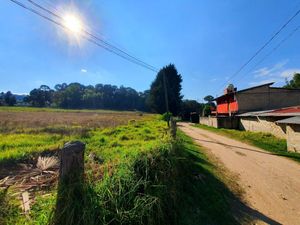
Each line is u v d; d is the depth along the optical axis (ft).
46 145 31.91
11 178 18.35
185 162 23.80
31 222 10.50
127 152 20.44
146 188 13.57
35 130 47.65
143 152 16.85
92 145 33.55
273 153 41.88
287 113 56.13
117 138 41.63
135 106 335.26
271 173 28.14
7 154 25.09
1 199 13.20
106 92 345.10
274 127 64.85
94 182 12.17
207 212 16.52
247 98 97.09
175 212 14.57
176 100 205.26
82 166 9.82
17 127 54.49
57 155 26.04
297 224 15.71
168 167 17.21
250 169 29.78
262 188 22.70
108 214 10.69
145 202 12.35
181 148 27.02
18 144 32.01
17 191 15.37
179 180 18.94
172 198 15.14
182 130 90.68
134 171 14.29
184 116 229.04
